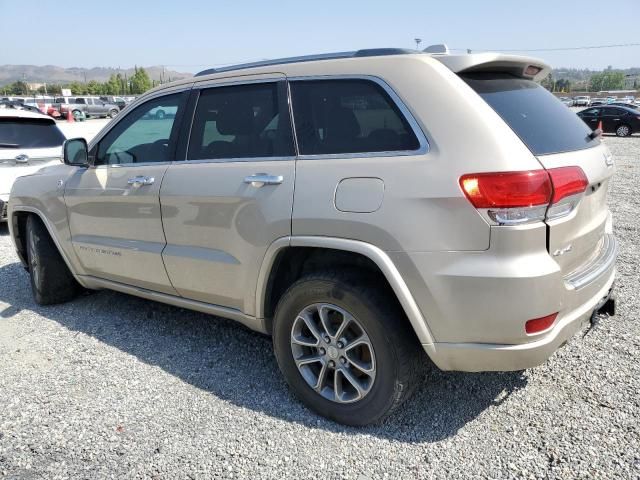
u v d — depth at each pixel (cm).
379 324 265
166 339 405
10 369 364
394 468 258
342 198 268
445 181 243
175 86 368
